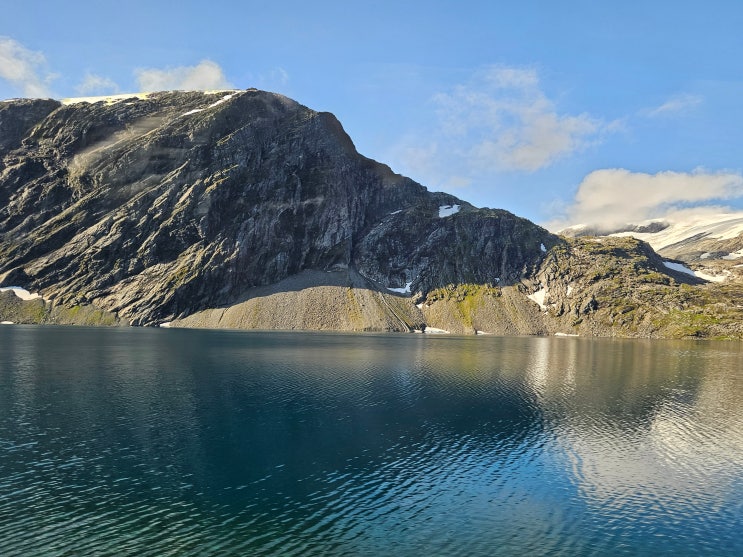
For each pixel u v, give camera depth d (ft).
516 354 478.18
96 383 255.91
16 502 122.21
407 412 221.25
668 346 639.35
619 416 226.38
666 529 120.67
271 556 102.42
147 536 108.37
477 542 111.45
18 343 420.77
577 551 109.40
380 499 131.75
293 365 345.92
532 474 152.97
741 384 323.57
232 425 191.11
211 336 567.18
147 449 161.38
